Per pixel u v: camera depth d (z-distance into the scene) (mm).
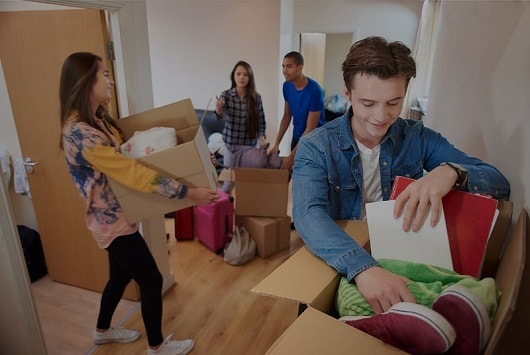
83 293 2441
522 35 934
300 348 540
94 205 1573
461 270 738
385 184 994
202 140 1686
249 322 2154
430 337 492
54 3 1587
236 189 2766
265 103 4781
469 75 1426
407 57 740
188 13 4738
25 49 1995
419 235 729
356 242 770
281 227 2836
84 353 1948
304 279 720
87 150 1388
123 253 1636
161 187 1437
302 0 5137
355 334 560
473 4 1437
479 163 927
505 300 518
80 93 1430
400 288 622
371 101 760
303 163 927
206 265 2719
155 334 1821
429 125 2279
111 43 1939
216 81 4906
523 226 703
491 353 468
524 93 890
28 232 2535
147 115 1755
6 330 1641
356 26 5062
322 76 6277
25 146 2215
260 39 4547
